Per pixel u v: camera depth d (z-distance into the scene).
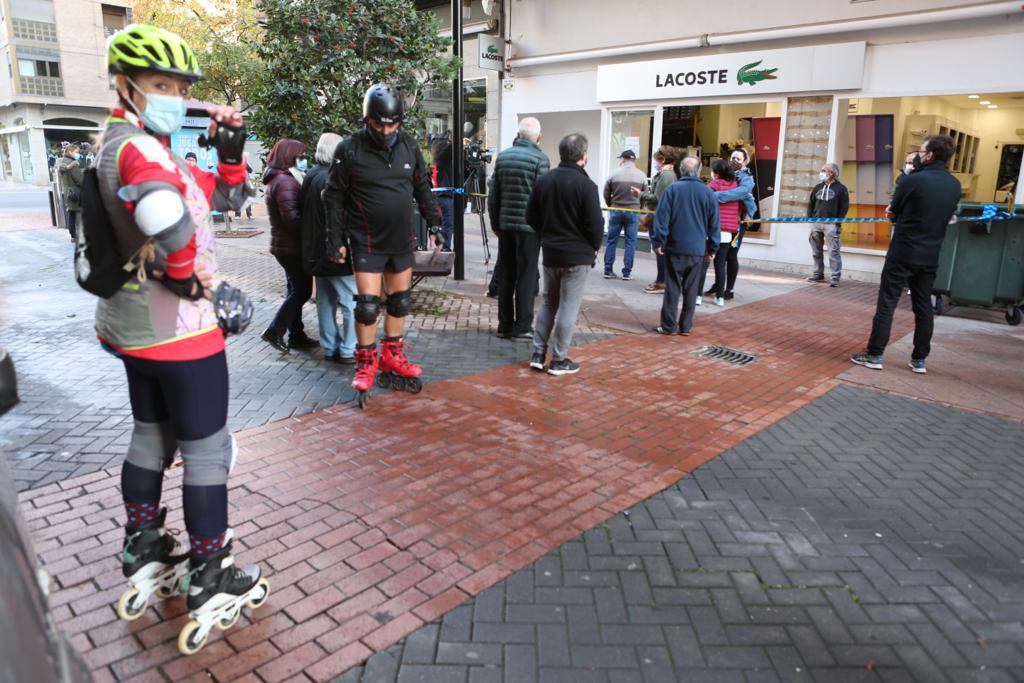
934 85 10.14
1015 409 5.45
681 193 7.09
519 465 4.22
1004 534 3.62
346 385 5.48
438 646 2.69
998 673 2.65
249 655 2.60
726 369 6.29
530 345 6.85
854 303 9.41
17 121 50.41
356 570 3.14
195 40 18.69
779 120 11.91
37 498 3.65
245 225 17.38
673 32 12.65
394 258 4.98
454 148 9.44
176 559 2.80
